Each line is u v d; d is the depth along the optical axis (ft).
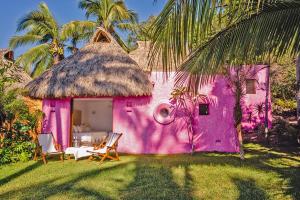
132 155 38.86
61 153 35.04
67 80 39.04
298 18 13.24
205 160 33.99
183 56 11.26
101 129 64.23
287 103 62.03
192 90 16.39
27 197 20.70
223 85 41.34
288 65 59.82
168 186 23.25
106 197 20.52
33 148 35.83
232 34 14.15
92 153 34.68
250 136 50.78
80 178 26.14
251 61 14.78
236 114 34.45
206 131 41.04
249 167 29.68
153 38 11.05
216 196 20.57
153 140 40.22
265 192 21.31
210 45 14.58
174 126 40.34
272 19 13.48
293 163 31.45
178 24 10.18
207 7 9.73
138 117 40.78
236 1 11.17
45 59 78.07
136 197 20.49
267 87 51.57
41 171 29.37
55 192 21.85
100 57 41.65
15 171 29.63
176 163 32.40
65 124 42.16
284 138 49.01
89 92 37.45
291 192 21.06
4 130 35.37
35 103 50.96
